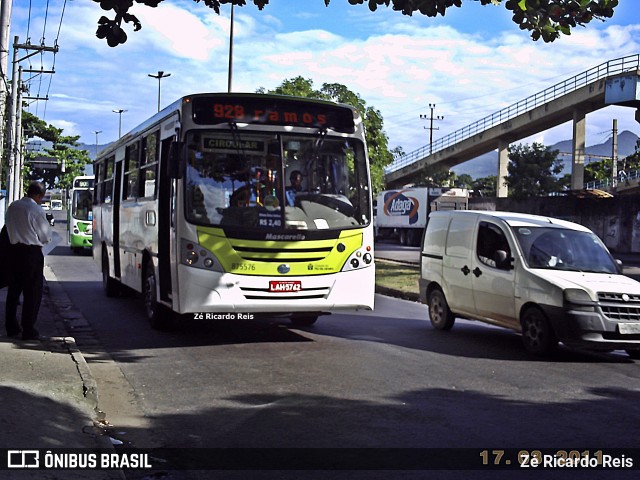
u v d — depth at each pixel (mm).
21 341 8773
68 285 18000
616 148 66625
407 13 8031
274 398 6879
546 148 52969
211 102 9477
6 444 4953
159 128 10727
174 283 9367
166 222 10203
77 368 7367
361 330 11453
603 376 8133
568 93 49938
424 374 8039
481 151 64875
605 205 39719
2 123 18703
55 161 31719
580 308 8812
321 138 9859
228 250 9203
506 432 5816
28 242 8820
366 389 7270
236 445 5441
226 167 9406
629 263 30234
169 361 8648
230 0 7965
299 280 9438
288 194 9570
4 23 16453
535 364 8781
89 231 29828
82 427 5648
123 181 13570
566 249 10008
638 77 26938
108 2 7160
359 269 9836
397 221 50750
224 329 11211
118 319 12172
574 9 7641
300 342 10117
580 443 5559
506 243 10109
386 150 37469
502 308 9969
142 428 5898
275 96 9727
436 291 11703
